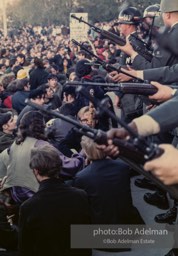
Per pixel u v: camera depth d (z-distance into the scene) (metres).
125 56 5.26
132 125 1.54
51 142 5.43
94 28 4.71
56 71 12.15
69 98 6.25
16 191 4.59
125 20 5.12
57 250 3.61
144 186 5.95
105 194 4.38
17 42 34.88
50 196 3.65
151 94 2.56
